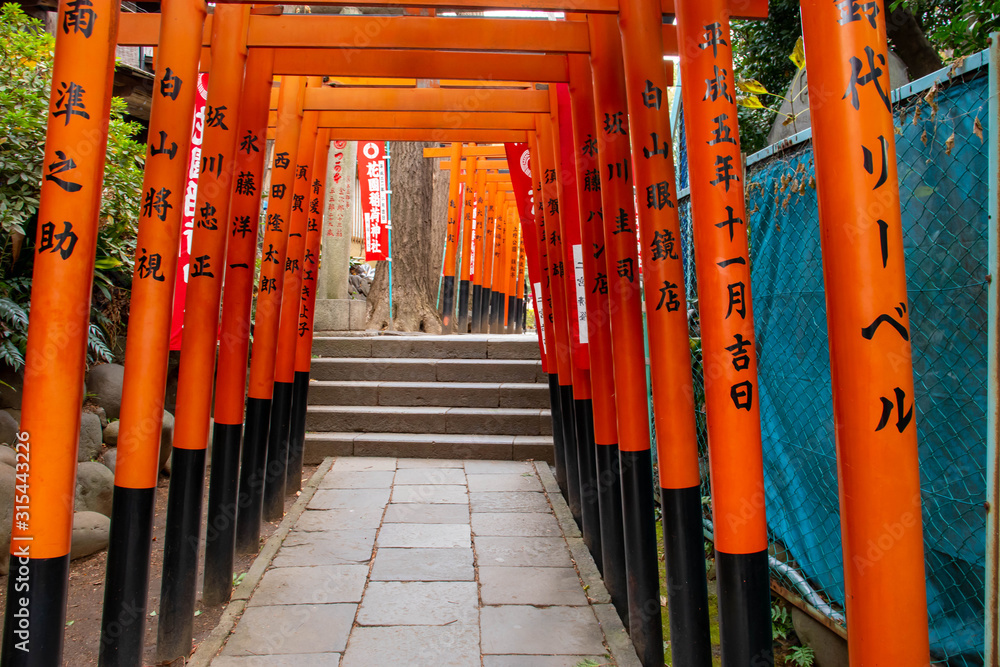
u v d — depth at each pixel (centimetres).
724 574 187
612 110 277
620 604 318
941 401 214
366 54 347
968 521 204
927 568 221
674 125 439
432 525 422
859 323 141
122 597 236
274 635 283
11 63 426
